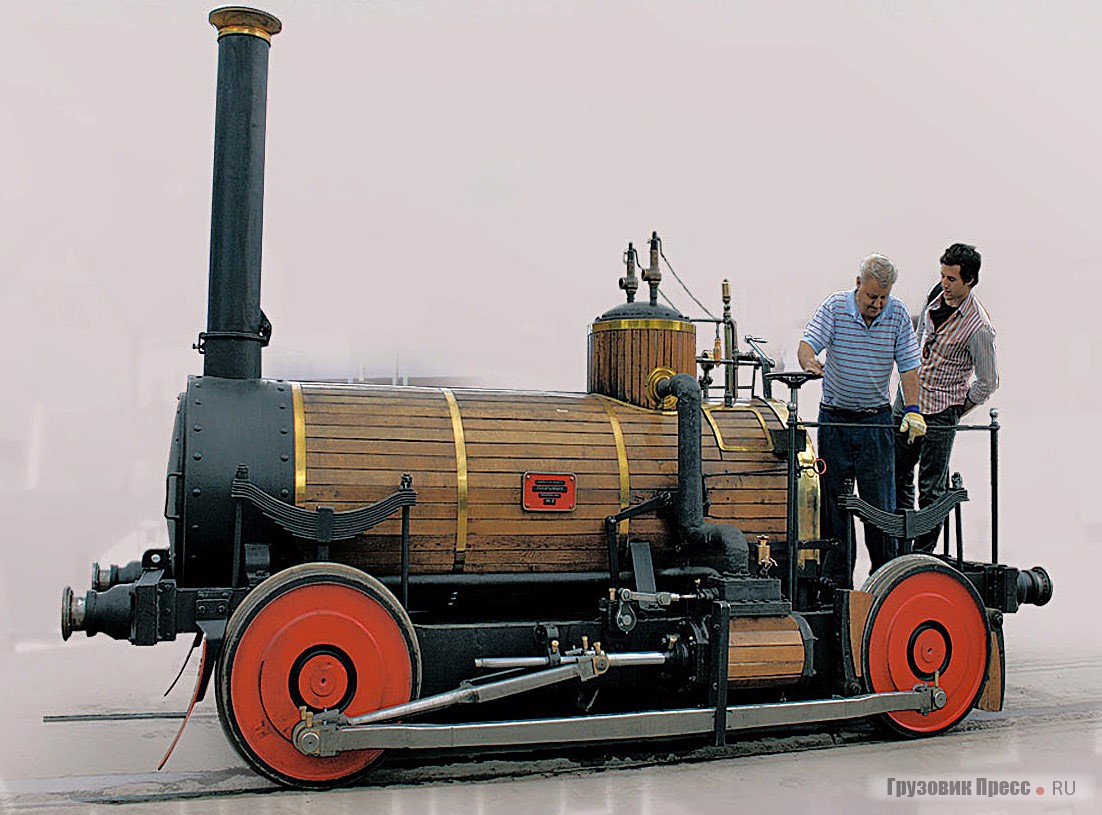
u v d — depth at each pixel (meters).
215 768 6.53
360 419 6.79
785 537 7.58
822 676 7.05
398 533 6.64
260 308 7.00
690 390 7.11
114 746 7.05
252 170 6.92
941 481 8.75
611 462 7.20
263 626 5.83
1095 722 7.84
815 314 8.13
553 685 6.75
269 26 7.06
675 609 7.01
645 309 7.88
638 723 6.23
